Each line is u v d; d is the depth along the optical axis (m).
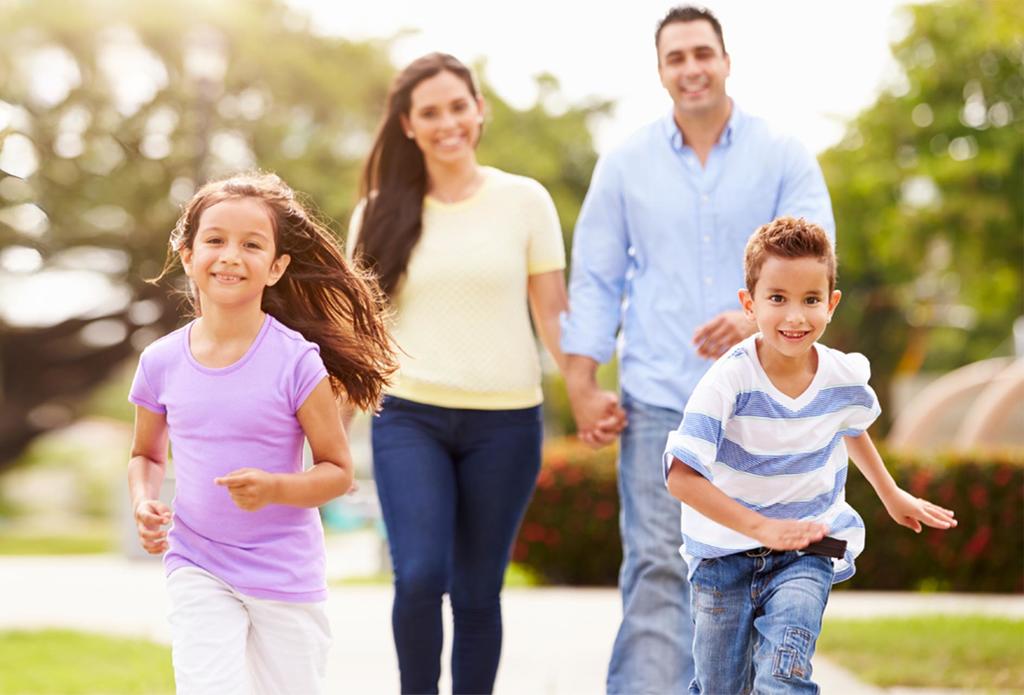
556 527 16.03
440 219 6.64
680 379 6.54
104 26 30.39
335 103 33.72
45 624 12.14
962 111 32.72
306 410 5.03
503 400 6.45
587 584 16.19
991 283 33.38
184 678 4.83
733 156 6.63
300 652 5.07
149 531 4.82
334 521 31.52
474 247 6.54
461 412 6.41
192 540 5.02
